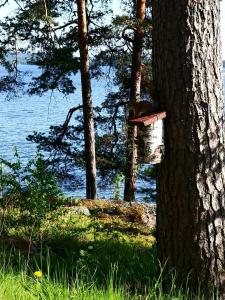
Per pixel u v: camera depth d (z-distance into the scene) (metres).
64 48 17.42
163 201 5.49
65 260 7.22
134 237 10.15
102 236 9.65
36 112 67.06
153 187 18.44
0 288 4.18
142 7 16.41
